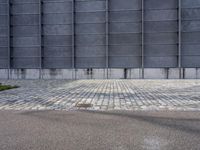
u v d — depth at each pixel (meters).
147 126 5.64
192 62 24.69
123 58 25.61
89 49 26.09
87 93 12.43
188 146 4.27
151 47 25.23
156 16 25.05
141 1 25.20
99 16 25.89
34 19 26.61
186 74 24.70
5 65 26.72
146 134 5.00
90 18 25.98
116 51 25.66
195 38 24.53
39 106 8.55
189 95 11.36
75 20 26.19
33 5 26.58
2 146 4.34
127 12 25.45
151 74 25.14
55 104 8.95
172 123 5.91
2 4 26.73
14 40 26.77
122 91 13.30
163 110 7.62
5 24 26.80
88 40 26.06
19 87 16.30
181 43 24.72
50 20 26.47
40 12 26.12
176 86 16.28
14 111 7.63
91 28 26.00
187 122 5.99
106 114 7.05
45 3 26.47
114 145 4.34
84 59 26.17
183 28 24.66
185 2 24.55
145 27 25.23
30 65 26.67
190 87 15.51
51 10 26.44
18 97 10.96
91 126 5.67
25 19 26.67
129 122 6.04
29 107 8.36
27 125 5.80
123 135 4.95
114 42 25.67
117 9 25.56
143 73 25.20
